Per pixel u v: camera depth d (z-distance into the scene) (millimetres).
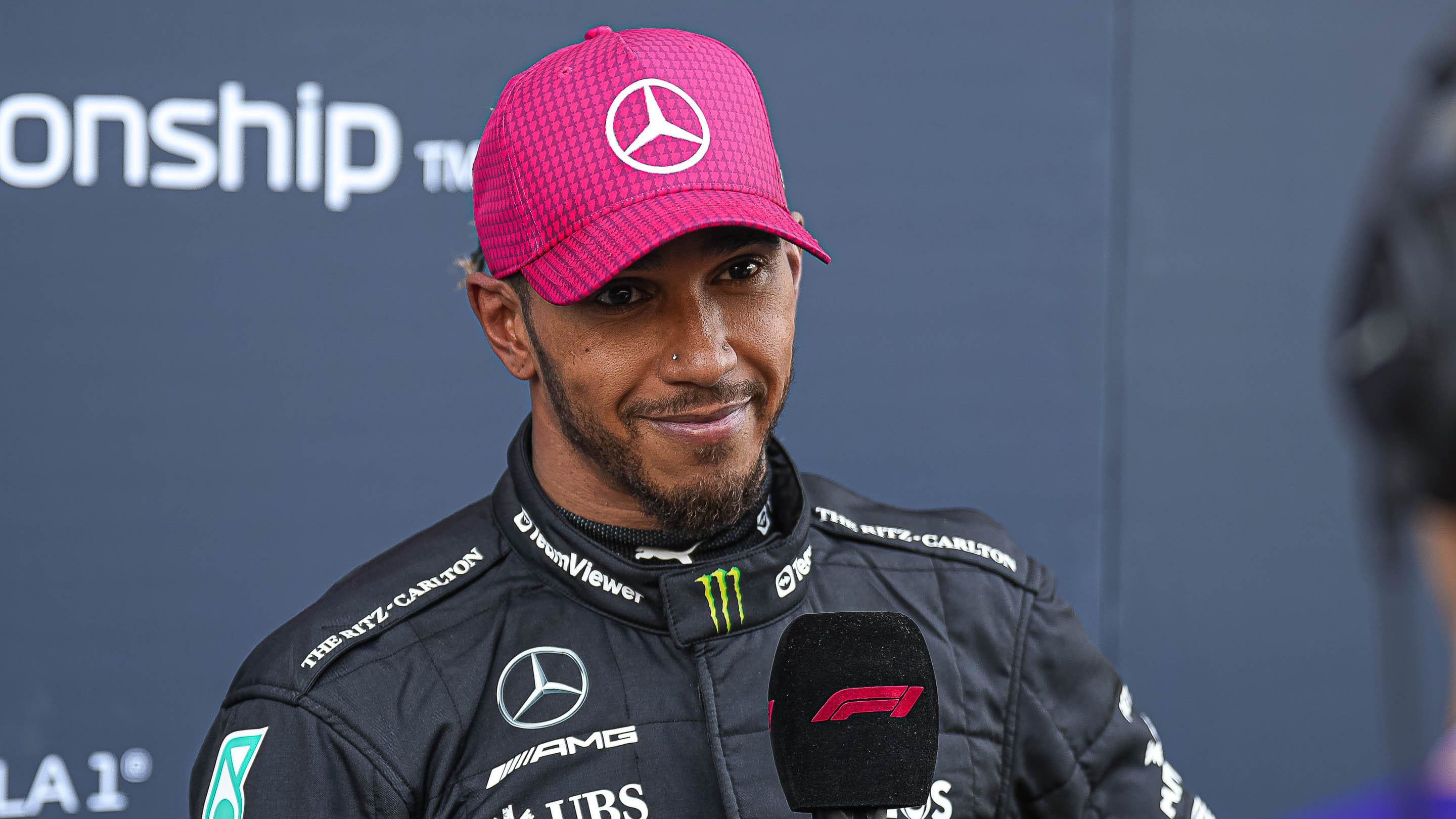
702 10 7859
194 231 7207
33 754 7066
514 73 7641
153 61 7102
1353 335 1383
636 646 3975
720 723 3844
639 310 3627
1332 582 8898
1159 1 8547
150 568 7227
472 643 3920
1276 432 8828
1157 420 8648
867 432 8195
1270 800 8805
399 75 7473
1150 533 8648
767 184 3736
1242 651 8781
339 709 3713
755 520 4176
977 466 8375
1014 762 4258
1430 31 8844
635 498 3840
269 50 7270
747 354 3697
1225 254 8711
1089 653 4539
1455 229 1250
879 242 8172
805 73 8016
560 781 3736
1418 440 1259
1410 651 1464
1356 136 8852
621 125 3668
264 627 7395
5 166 6930
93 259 7074
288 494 7414
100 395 7121
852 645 3484
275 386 7371
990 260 8359
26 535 7043
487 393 7699
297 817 3594
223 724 3836
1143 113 8562
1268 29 8711
